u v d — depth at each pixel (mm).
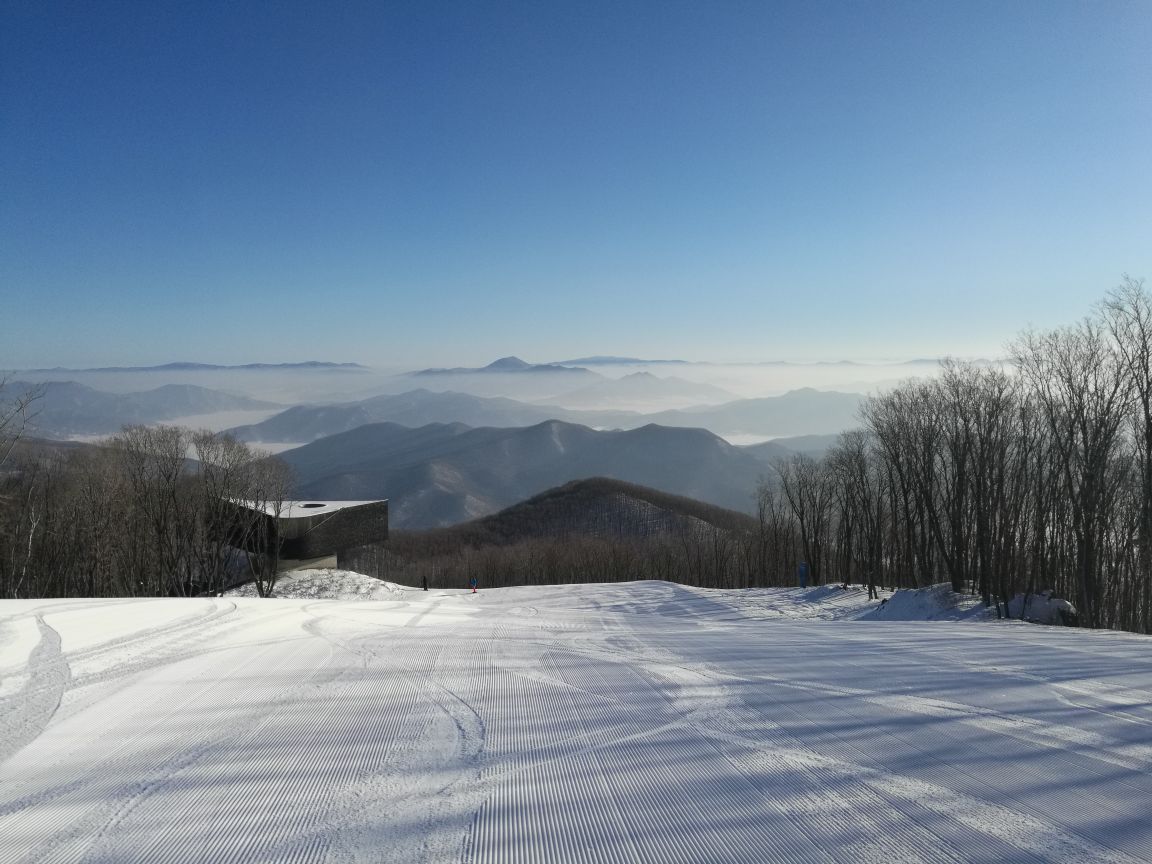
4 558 39156
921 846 4461
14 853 4559
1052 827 4723
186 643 12156
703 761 6113
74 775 5934
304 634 13680
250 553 49344
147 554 44938
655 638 14023
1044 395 30438
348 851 4527
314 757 6332
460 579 77312
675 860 4332
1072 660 10805
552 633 14781
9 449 34250
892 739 6672
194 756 6379
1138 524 30828
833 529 60094
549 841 4617
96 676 9547
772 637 14461
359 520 58500
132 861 4441
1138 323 27516
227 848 4598
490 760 6211
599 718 7523
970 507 35688
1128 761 5992
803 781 5605
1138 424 27828
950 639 14094
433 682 9328
